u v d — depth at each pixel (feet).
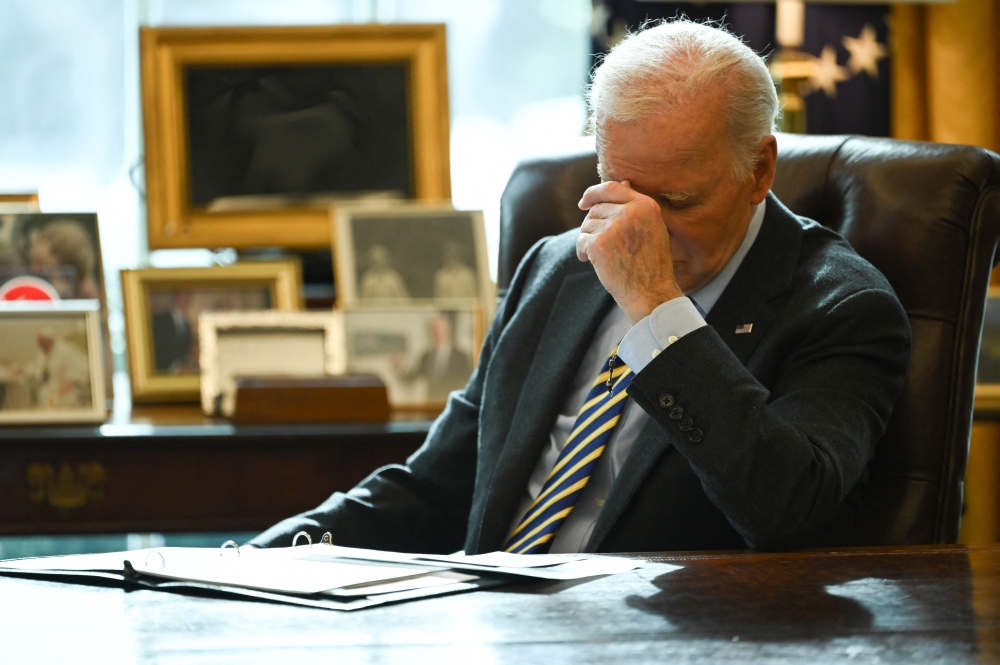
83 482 15.61
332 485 16.03
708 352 8.43
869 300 9.57
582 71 24.40
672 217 9.42
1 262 18.72
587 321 10.70
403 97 21.34
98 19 23.36
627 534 9.43
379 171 21.21
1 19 23.02
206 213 20.85
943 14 21.49
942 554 7.98
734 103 9.41
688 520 9.36
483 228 20.20
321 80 21.16
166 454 15.75
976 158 10.82
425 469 11.44
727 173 9.44
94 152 23.39
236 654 5.31
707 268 9.82
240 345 17.93
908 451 10.39
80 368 16.72
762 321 9.73
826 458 8.52
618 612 6.15
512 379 10.95
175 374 18.89
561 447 10.54
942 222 10.68
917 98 22.06
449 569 7.25
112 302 23.49
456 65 24.26
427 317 18.40
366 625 5.87
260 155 20.98
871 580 6.98
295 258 21.17
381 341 18.28
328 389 16.60
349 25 21.26
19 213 18.86
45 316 16.78
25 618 6.08
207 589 6.80
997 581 6.95
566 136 24.38
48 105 23.21
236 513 15.87
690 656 5.28
